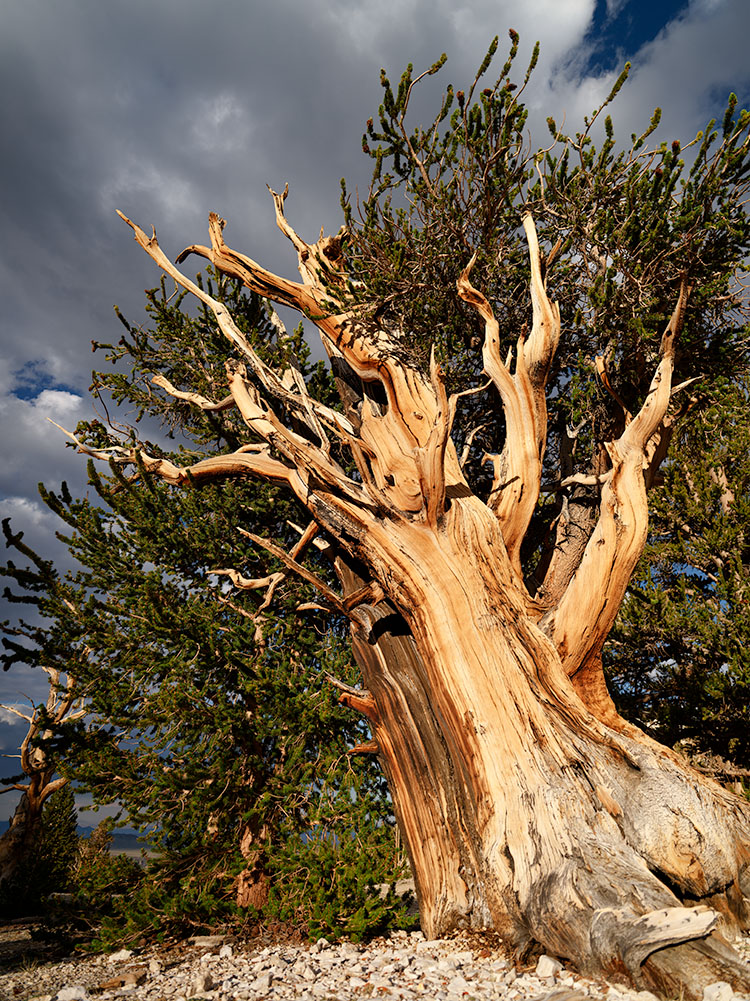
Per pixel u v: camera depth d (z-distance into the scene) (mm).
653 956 4141
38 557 10695
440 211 8086
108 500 9812
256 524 11500
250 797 8641
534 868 5531
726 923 5277
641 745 6309
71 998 5336
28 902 12977
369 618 8391
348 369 10953
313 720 8781
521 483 7730
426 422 8375
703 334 8773
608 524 7316
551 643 6859
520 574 7598
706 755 12055
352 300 9047
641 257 7879
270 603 10148
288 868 7762
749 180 7348
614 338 8422
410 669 7789
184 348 11820
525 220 8383
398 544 7336
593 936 4641
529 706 6445
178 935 7719
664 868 5426
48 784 14023
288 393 9039
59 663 9055
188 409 12266
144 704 8719
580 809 5785
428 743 7332
